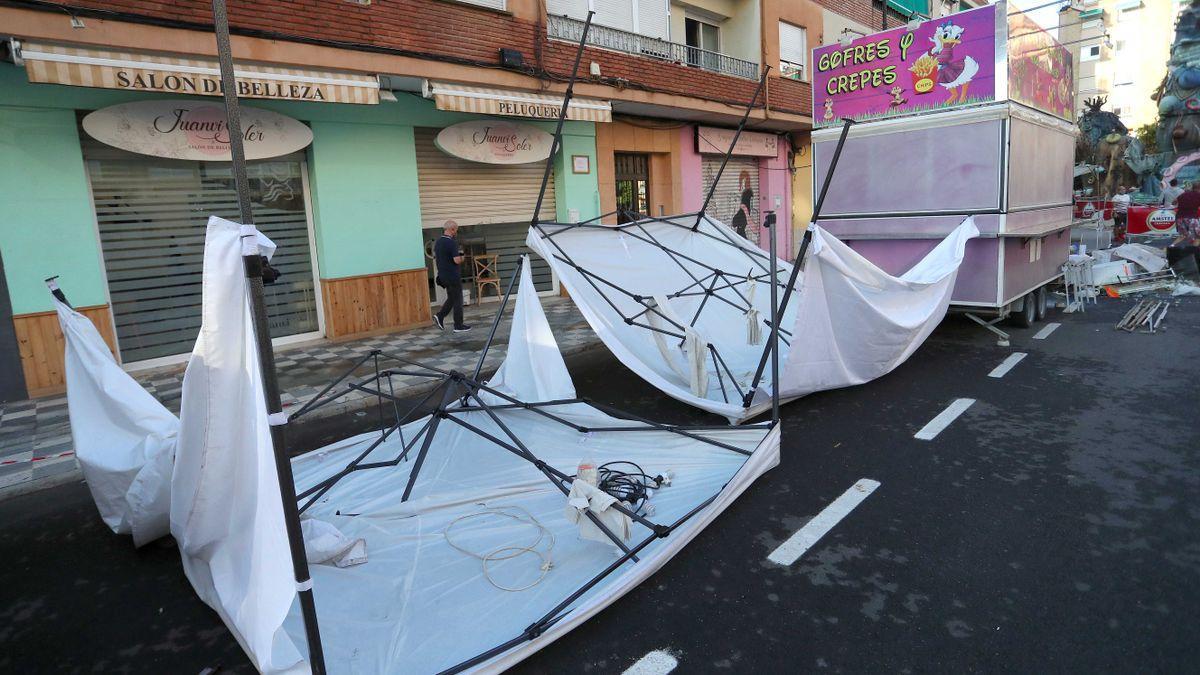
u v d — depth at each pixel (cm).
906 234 869
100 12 726
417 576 367
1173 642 298
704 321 816
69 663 323
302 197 1041
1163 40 4816
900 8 2295
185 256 940
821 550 391
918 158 848
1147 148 4609
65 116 802
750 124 1773
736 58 1727
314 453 542
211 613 360
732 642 313
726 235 902
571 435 557
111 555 430
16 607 374
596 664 302
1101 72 5097
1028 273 932
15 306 780
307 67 891
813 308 595
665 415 661
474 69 1072
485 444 544
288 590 265
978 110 795
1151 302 1103
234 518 331
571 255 718
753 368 730
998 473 486
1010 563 368
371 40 952
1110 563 363
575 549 388
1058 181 1015
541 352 641
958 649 301
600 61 1273
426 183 1206
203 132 895
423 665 293
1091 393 659
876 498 454
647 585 362
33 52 691
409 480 464
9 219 771
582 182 1398
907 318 686
